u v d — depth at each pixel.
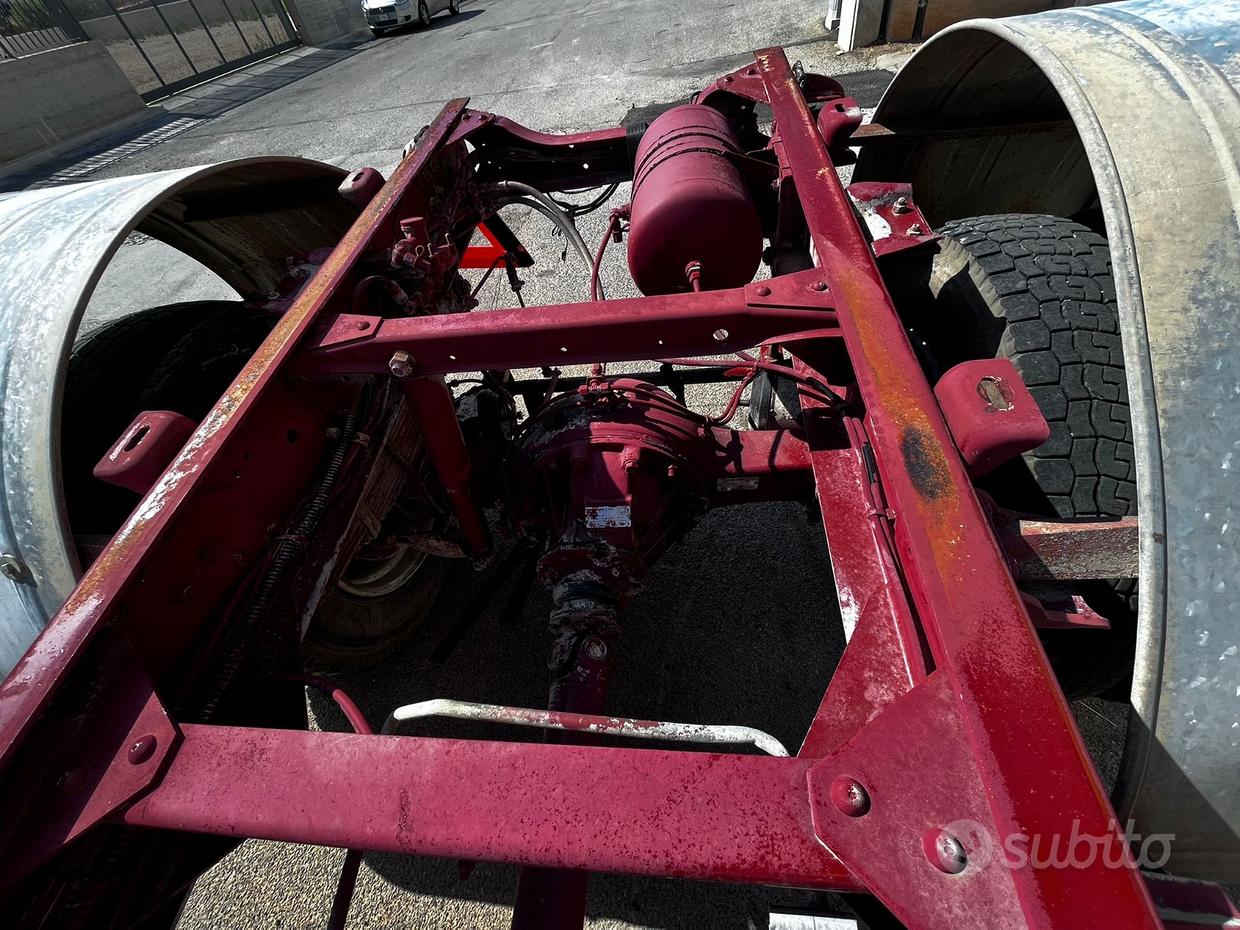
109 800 0.73
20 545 1.15
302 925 1.70
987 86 2.00
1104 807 0.57
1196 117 1.01
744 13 8.91
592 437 1.55
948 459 0.82
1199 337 0.89
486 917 1.66
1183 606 0.83
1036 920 0.54
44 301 1.26
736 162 2.03
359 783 0.71
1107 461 1.21
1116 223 0.97
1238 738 0.82
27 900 0.73
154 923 0.97
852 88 3.89
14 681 0.76
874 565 1.11
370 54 13.71
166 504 0.93
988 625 0.69
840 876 0.60
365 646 2.06
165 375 1.61
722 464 1.64
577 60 8.75
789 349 1.18
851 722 0.87
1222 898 0.80
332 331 1.25
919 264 1.68
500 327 1.17
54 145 10.19
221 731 0.78
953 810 0.61
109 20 13.33
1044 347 1.30
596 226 4.57
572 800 0.67
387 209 1.72
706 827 0.64
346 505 1.38
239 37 15.12
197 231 2.17
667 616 2.25
